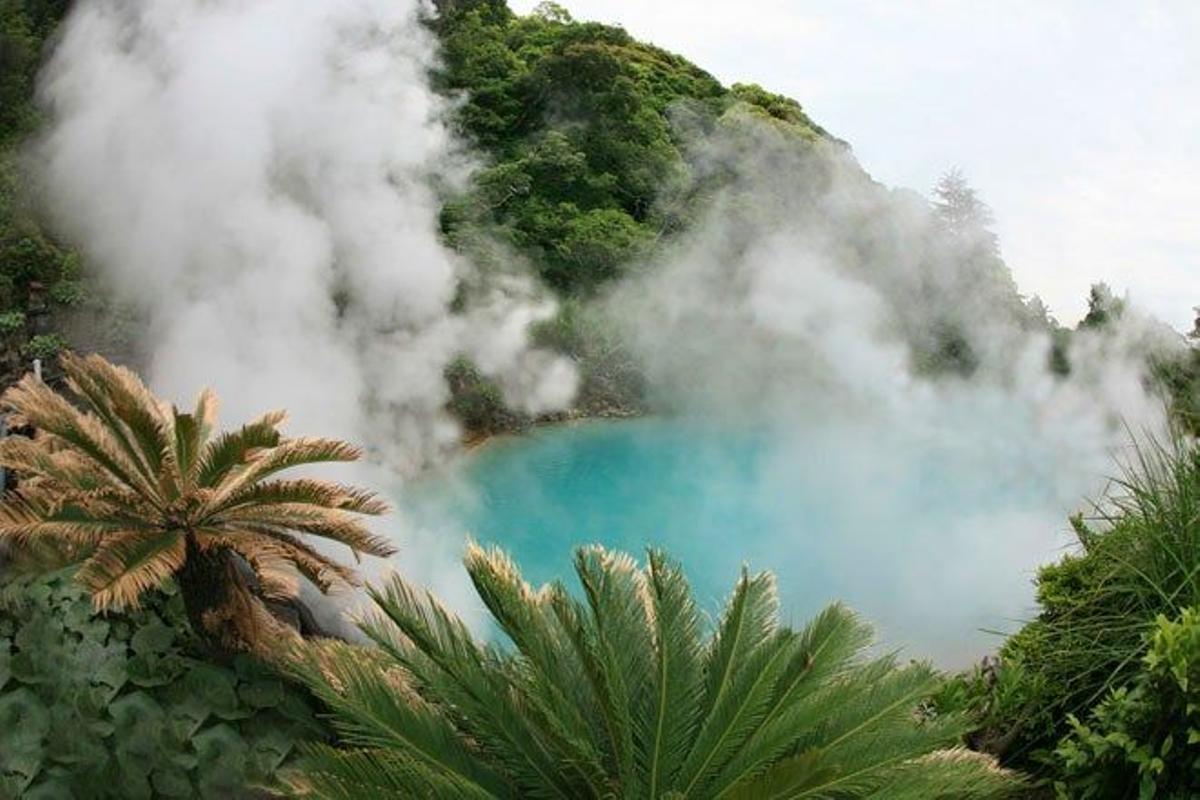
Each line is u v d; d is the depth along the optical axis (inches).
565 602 198.2
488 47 1184.8
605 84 1137.4
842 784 183.9
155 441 243.1
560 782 198.2
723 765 192.7
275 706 257.3
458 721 212.4
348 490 267.9
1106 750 195.0
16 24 596.4
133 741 236.8
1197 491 227.1
